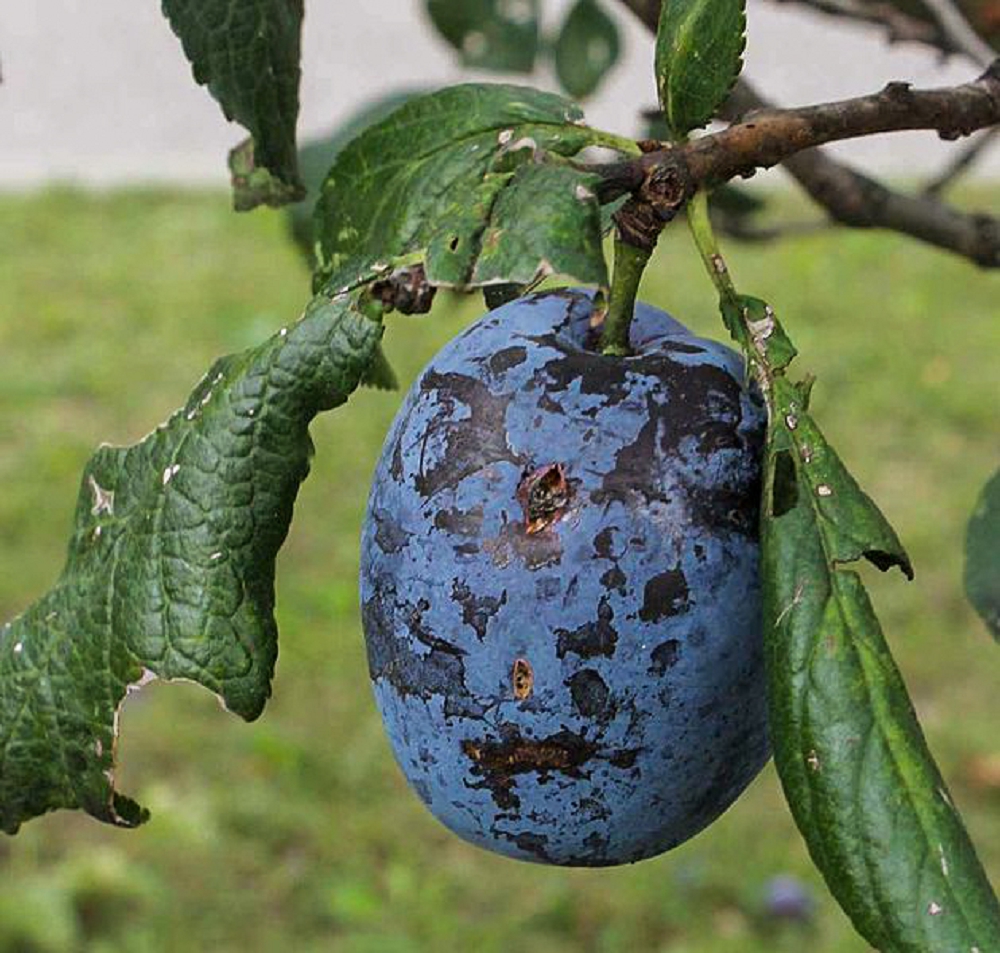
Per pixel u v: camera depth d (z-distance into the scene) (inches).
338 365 11.5
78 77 75.1
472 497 11.2
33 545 43.1
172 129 72.0
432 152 11.6
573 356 11.3
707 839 33.4
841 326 54.3
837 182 14.7
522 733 11.2
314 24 75.6
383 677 11.6
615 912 32.1
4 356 53.2
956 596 40.6
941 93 11.1
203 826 33.6
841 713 10.7
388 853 33.6
